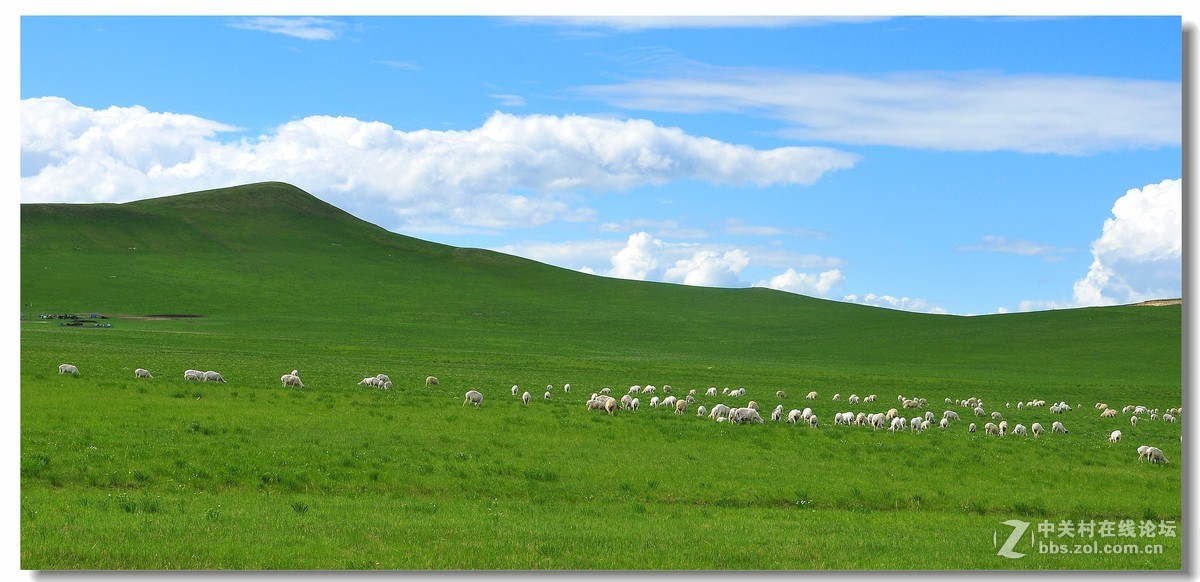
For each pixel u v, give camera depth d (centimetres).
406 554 2012
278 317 15488
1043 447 4072
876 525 2544
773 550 2183
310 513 2344
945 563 2142
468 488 2848
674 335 15725
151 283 17812
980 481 3269
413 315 16812
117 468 2738
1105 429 5422
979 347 13962
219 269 19838
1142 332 14562
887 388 8306
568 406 4881
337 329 14200
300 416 3800
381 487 2812
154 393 4212
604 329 16162
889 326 16550
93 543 1955
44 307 14900
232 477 2778
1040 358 12838
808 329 16512
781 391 7000
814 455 3553
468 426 3800
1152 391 8844
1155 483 3341
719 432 3931
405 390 5656
